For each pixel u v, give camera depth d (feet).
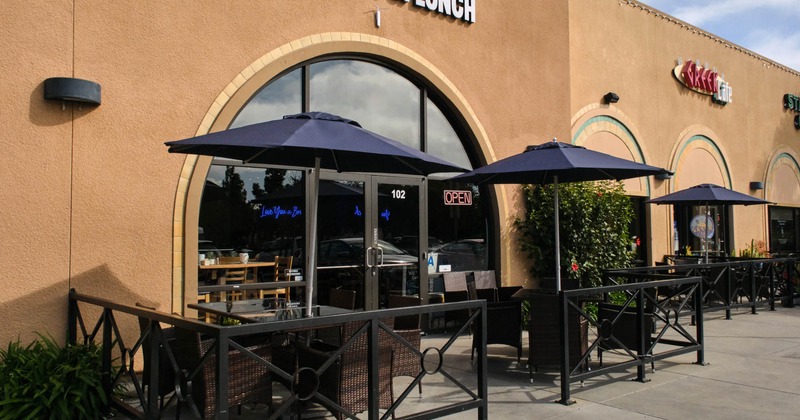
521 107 33.01
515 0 33.06
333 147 14.19
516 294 23.68
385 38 27.25
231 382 14.53
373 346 13.93
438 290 29.66
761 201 37.45
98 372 16.46
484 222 31.58
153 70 20.70
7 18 18.04
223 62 22.31
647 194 44.68
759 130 58.13
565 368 18.13
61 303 18.78
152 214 20.58
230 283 22.74
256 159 18.83
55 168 18.79
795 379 20.89
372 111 27.50
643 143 44.70
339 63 26.50
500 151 31.76
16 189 18.12
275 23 23.72
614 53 42.83
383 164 18.51
